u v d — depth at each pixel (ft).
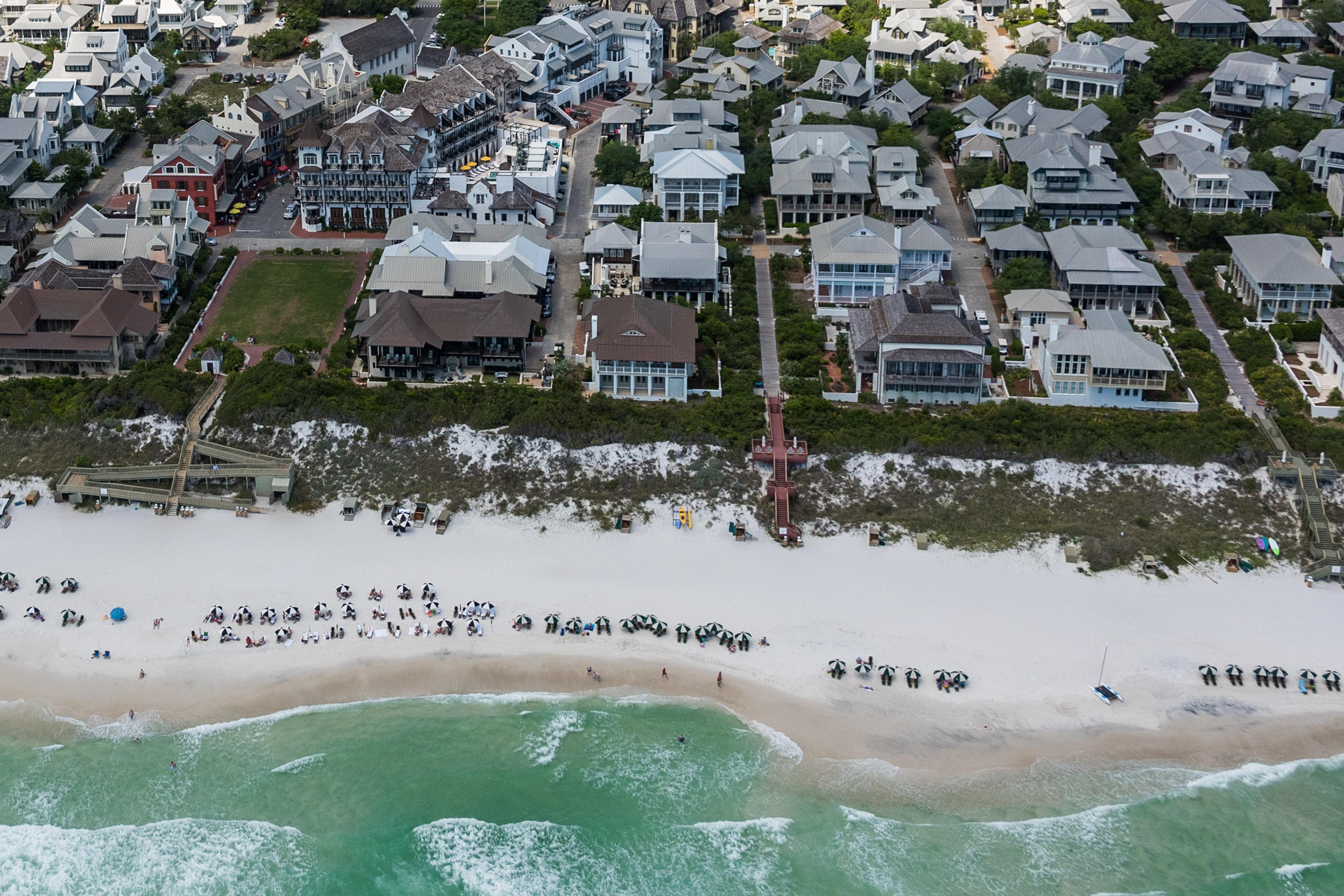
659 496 560.61
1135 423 586.86
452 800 438.40
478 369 631.97
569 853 422.00
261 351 645.10
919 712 468.75
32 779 445.37
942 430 580.71
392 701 474.08
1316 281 655.76
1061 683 479.82
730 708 470.80
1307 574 528.63
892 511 555.69
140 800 439.63
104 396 600.39
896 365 599.98
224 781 445.78
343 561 531.91
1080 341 603.26
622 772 449.06
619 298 639.76
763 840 426.92
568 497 561.02
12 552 536.42
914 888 411.95
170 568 528.63
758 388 617.62
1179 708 471.62
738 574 526.57
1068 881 413.59
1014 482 564.71
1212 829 430.61
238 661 487.20
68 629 499.51
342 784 444.55
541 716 468.34
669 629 500.33
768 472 566.77
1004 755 454.81
